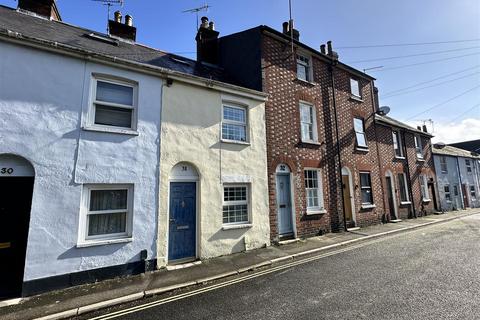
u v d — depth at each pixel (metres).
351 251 8.58
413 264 6.84
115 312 4.83
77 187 6.26
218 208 8.38
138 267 6.77
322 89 12.91
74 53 6.55
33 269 5.57
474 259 7.13
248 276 6.53
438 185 22.11
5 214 5.82
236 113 9.62
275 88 10.80
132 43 10.29
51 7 9.13
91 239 6.41
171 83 8.02
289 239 10.19
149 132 7.43
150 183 7.25
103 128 6.75
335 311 4.40
